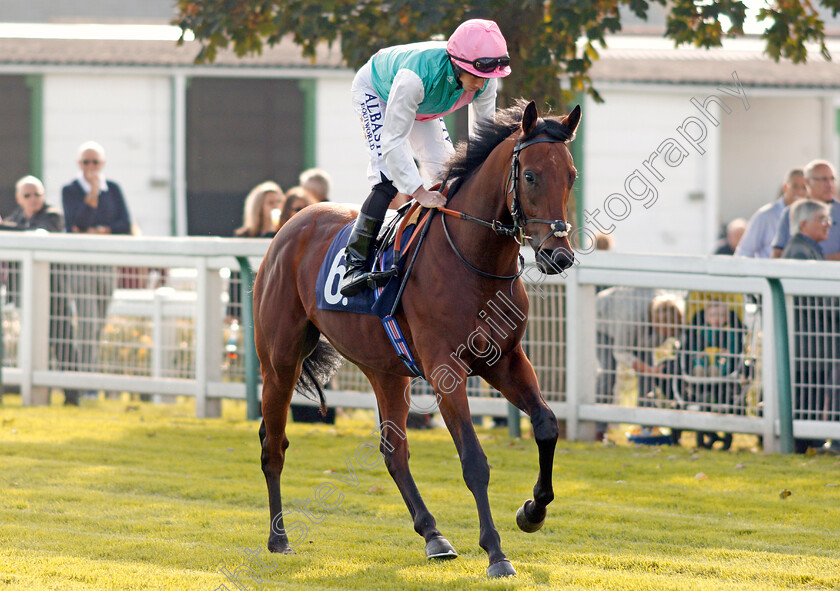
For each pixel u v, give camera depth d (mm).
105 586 5734
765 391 10195
